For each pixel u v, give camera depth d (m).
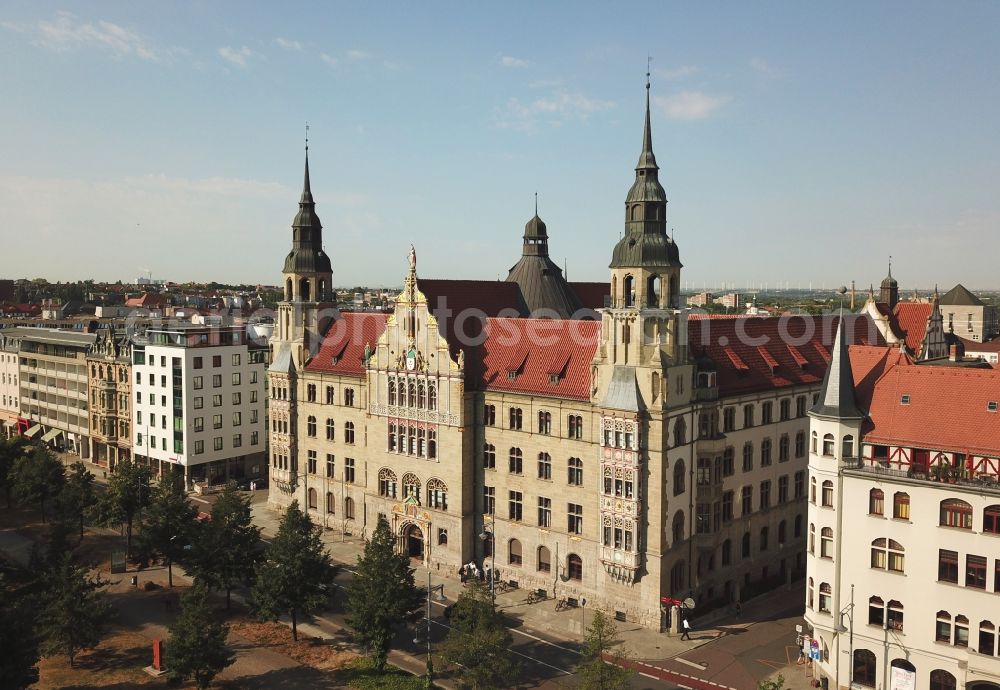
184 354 119.44
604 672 52.81
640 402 70.75
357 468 97.69
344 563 88.69
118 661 65.44
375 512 94.31
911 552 55.69
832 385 60.31
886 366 63.34
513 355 85.31
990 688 52.66
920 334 115.38
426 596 75.94
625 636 70.31
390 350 90.81
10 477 106.94
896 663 56.59
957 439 55.97
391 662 65.81
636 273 71.50
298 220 105.25
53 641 62.72
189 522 80.50
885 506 57.00
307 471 104.50
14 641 50.94
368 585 62.75
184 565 77.81
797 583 85.06
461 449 84.19
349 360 99.88
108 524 91.06
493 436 83.88
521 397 81.06
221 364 125.31
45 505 113.62
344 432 99.12
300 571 67.12
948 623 54.31
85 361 139.75
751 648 68.25
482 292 97.00
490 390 83.38
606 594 75.12
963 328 176.50
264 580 67.25
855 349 67.19
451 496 85.56
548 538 79.50
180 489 85.75
